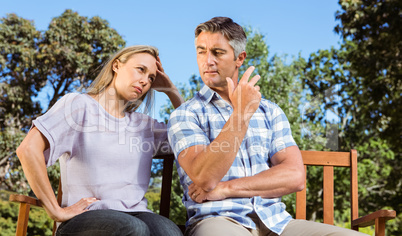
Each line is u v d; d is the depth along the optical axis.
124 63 1.90
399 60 9.99
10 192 11.13
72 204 1.75
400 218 10.90
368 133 11.18
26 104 11.95
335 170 10.04
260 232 1.78
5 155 11.04
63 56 11.98
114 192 1.76
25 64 11.86
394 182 11.12
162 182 2.14
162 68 2.07
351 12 10.12
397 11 9.68
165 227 1.61
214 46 1.92
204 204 1.74
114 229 1.47
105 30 12.62
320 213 9.86
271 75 8.20
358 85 11.18
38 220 10.88
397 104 10.33
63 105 1.77
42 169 1.67
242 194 1.74
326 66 11.12
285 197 7.48
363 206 11.12
